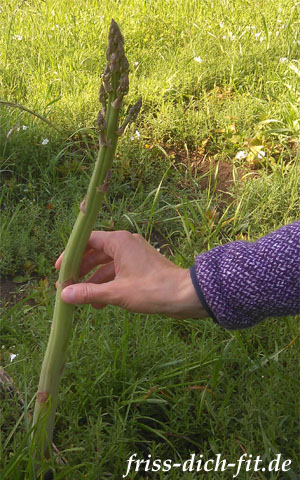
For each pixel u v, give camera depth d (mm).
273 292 555
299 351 908
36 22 2031
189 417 821
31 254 1170
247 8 2197
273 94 1648
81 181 1329
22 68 1687
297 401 820
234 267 564
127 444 797
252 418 811
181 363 897
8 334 975
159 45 1971
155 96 1611
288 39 1937
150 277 605
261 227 1233
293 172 1351
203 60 1791
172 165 1423
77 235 605
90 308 994
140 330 948
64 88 1625
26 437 670
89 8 2154
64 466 711
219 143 1497
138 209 1267
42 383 661
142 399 806
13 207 1255
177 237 1247
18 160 1362
